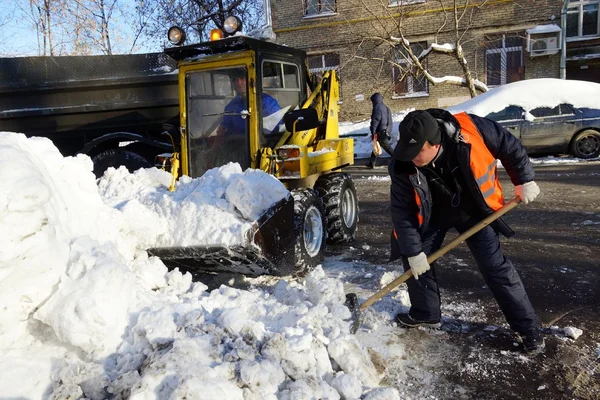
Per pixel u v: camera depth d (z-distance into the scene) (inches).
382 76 685.9
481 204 112.0
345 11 686.5
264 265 147.3
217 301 118.8
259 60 177.6
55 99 274.4
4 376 84.9
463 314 140.5
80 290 92.4
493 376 108.4
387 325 134.1
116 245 124.8
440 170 112.6
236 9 709.9
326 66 716.7
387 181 389.4
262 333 98.3
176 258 145.9
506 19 642.2
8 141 101.6
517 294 115.6
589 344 120.3
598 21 642.2
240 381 85.8
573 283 160.2
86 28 701.9
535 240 209.9
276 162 175.6
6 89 268.1
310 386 88.5
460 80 574.9
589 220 236.7
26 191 84.7
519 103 431.2
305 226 175.5
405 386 105.7
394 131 535.5
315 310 112.0
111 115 279.7
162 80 274.2
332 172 220.1
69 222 107.1
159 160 195.5
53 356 91.7
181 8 705.6
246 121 177.8
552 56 644.7
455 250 205.8
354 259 196.4
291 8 705.6
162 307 104.0
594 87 430.6
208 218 143.3
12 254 83.7
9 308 88.9
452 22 657.6
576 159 417.7
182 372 84.5
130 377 86.0
